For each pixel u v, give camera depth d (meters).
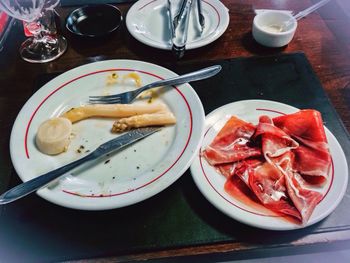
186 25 0.94
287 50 0.91
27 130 0.69
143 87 0.75
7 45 0.93
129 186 0.60
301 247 0.57
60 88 0.76
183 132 0.68
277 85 0.82
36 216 0.61
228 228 0.59
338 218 0.59
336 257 0.94
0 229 0.60
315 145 0.65
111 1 1.05
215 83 0.82
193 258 0.58
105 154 0.65
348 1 1.23
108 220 0.60
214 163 0.64
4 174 0.67
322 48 0.91
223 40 0.93
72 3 1.05
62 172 0.61
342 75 0.84
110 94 0.77
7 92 0.82
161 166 0.62
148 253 0.58
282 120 0.70
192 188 0.64
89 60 0.89
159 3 1.01
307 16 1.00
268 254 0.59
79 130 0.71
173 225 0.60
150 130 0.69
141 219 0.60
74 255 0.57
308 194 0.59
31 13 0.88
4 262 0.56
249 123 0.71
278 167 0.63
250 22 0.98
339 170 0.63
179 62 0.87
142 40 0.89
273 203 0.59
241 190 0.60
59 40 0.93
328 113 0.76
